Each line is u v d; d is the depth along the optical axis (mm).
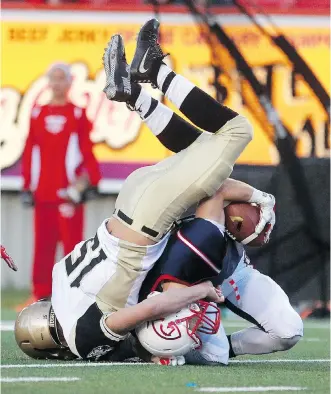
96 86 32781
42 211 28969
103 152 32688
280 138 31781
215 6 32594
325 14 32438
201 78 32500
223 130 14953
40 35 33000
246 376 13789
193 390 12156
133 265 14633
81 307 14852
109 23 32906
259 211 15078
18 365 14828
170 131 15438
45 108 28766
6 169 33000
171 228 14984
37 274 29297
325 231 28703
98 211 33656
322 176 28891
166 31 32625
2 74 32938
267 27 32406
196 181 14578
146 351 15328
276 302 15742
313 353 18516
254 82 32250
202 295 14555
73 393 11836
